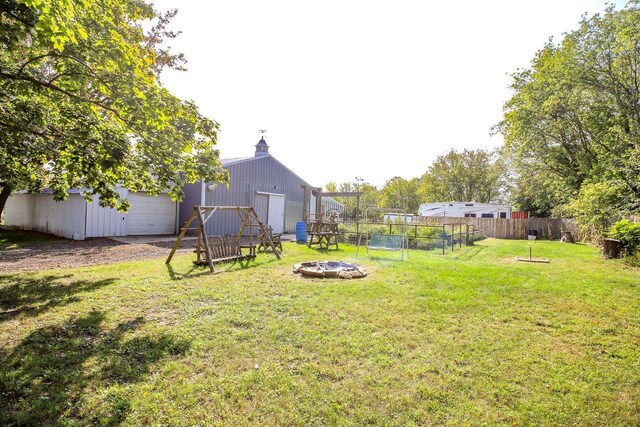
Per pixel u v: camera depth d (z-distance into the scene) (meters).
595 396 2.49
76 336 3.39
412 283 5.92
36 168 6.96
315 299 4.82
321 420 2.17
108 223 12.88
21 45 4.21
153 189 6.35
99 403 2.29
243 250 10.40
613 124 14.36
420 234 13.87
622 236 9.73
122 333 3.47
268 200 17.92
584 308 4.62
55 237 12.77
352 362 2.94
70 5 3.04
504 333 3.68
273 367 2.83
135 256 8.84
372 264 8.06
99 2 3.79
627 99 14.34
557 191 19.23
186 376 2.66
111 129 4.62
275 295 5.02
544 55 17.73
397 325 3.84
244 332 3.55
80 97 4.52
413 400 2.40
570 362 3.02
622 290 5.65
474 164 35.78
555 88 15.49
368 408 2.30
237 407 2.28
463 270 7.24
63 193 6.78
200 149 6.22
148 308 4.30
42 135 4.87
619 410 2.33
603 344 3.43
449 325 3.88
